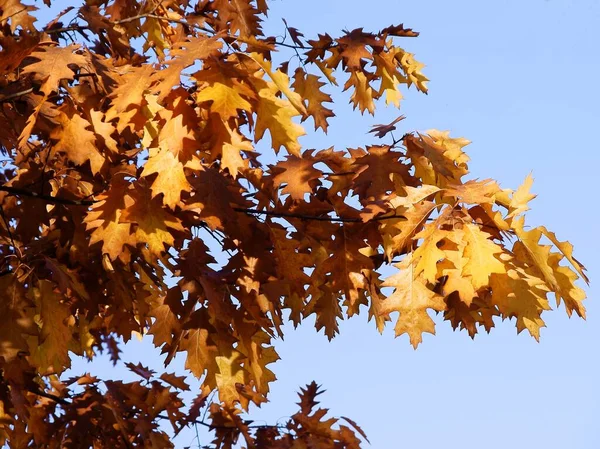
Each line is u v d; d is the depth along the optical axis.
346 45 4.48
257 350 4.20
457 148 4.09
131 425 4.61
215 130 3.32
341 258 3.75
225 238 3.72
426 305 3.30
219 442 4.78
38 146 4.04
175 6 5.17
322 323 4.23
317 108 4.53
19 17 4.33
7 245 4.26
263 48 3.44
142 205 3.43
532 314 3.31
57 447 4.43
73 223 3.98
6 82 3.81
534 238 3.40
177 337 3.90
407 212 3.39
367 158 3.72
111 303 4.40
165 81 3.05
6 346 3.65
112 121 3.67
